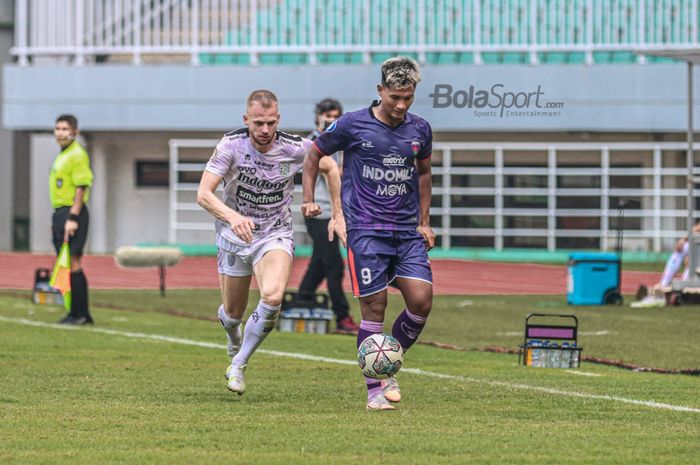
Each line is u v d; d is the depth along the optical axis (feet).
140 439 55.06
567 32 250.98
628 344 108.47
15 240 284.00
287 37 260.42
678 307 151.33
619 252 158.51
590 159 264.11
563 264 246.68
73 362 87.15
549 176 258.78
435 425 59.67
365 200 67.31
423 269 67.56
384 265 67.26
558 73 245.65
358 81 255.91
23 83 264.52
